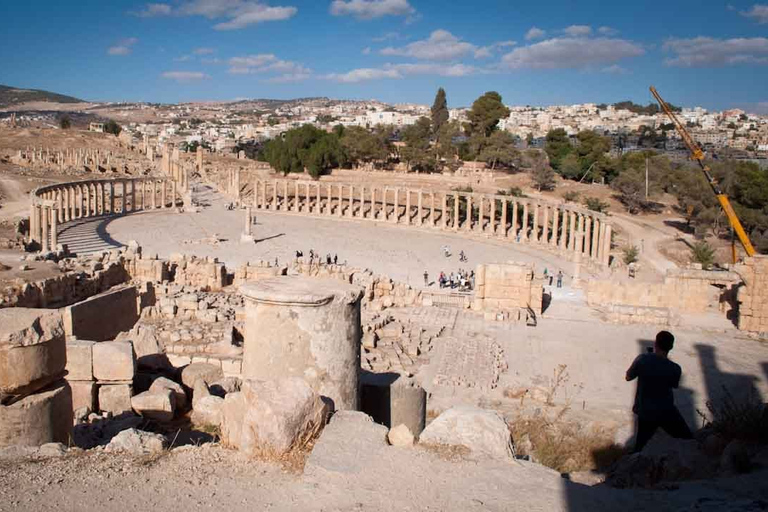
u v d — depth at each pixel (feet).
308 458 31.73
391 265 248.52
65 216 313.12
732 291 161.17
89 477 30.78
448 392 98.53
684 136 268.82
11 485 29.71
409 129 542.57
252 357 39.45
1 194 346.13
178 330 99.91
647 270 258.78
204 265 157.99
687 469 38.01
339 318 39.24
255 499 28.60
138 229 305.94
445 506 27.58
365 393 45.57
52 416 38.52
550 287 201.16
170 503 28.27
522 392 98.17
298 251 256.73
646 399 44.37
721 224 334.85
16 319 38.01
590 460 52.80
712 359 123.34
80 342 52.65
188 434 45.24
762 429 40.27
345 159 511.81
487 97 540.52
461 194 340.39
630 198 391.45
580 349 129.49
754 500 28.45
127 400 51.67
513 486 29.48
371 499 28.14
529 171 477.36
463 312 158.92
